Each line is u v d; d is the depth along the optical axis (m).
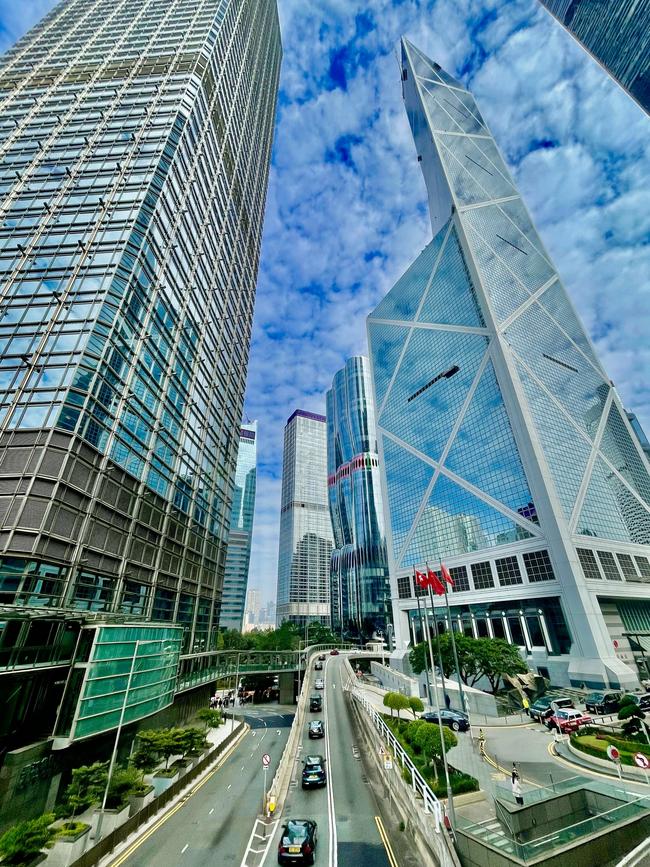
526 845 12.74
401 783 20.81
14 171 43.69
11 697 20.11
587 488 76.88
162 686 31.45
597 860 13.60
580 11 109.44
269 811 20.33
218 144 64.88
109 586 31.70
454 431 93.94
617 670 55.75
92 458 30.62
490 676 50.31
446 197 124.06
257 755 36.06
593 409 94.69
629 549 75.62
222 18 71.88
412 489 104.00
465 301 99.12
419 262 123.00
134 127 49.12
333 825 19.09
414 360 114.00
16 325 32.88
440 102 160.38
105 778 21.08
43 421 28.53
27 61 59.69
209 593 54.00
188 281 50.00
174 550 43.34
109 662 24.50
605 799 16.66
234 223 71.81
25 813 18.75
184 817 21.61
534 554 70.00
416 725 23.78
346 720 42.97
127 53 61.38
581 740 27.45
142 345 38.38
